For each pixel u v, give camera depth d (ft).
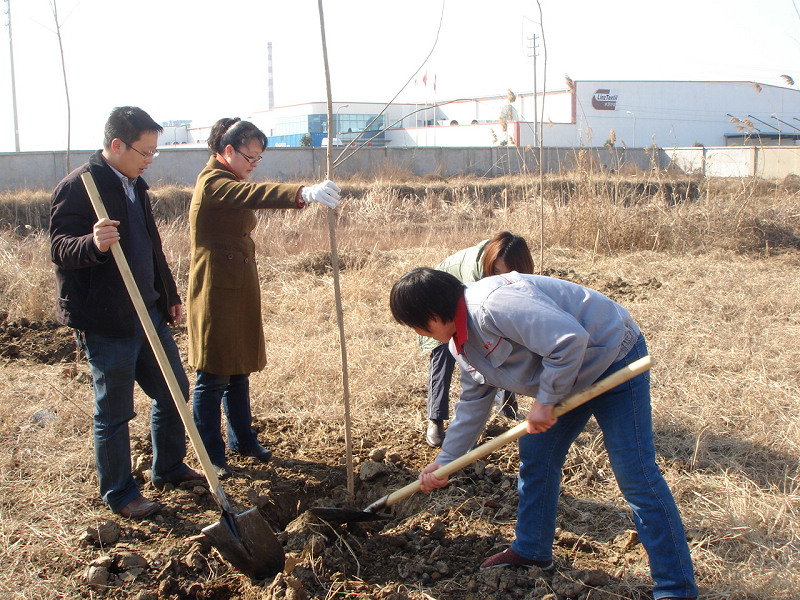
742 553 10.21
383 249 39.47
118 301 10.57
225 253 12.00
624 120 148.46
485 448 8.93
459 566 10.33
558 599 9.30
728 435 14.07
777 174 81.30
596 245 33.81
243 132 12.10
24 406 15.72
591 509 11.73
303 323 22.56
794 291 24.53
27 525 10.76
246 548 9.57
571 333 7.76
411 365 18.51
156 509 11.27
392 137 153.79
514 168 101.50
